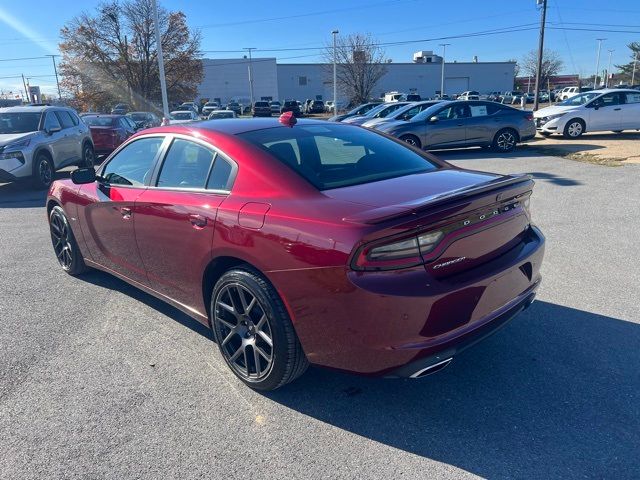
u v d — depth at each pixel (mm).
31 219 8164
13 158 10523
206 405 3002
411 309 2451
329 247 2512
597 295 4398
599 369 3262
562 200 8070
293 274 2676
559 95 67000
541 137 18469
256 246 2836
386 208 2566
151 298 4637
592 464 2445
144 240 3789
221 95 85125
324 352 2705
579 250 5613
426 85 86438
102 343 3783
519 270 3016
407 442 2648
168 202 3477
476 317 2719
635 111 16984
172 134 3781
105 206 4168
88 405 3018
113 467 2504
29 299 4648
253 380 3084
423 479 2385
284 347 2838
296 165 3125
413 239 2496
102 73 49875
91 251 4711
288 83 85875
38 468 2506
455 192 2676
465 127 14445
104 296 4695
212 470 2475
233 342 3244
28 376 3338
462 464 2477
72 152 12922
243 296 3020
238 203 3027
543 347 3551
